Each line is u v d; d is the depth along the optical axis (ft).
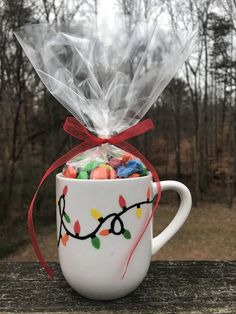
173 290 1.96
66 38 1.97
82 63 1.94
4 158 13.12
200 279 2.11
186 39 2.03
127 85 1.96
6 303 1.83
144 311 1.74
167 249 10.22
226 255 9.75
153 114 16.24
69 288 2.00
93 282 1.76
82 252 1.74
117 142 1.92
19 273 2.23
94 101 1.94
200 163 16.46
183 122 17.17
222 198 14.98
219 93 16.21
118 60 1.98
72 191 1.73
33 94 13.41
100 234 1.71
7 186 12.69
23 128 13.85
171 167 16.55
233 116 15.96
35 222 10.53
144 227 1.80
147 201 1.80
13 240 10.73
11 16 11.75
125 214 1.73
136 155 1.98
